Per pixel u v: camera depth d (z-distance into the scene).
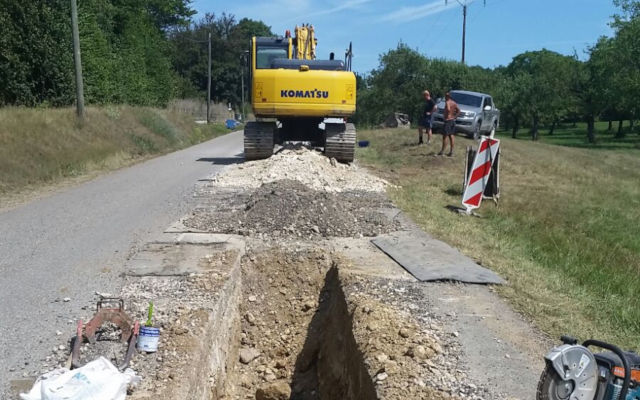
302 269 7.35
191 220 8.86
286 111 15.04
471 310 5.49
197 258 6.96
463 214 10.27
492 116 25.31
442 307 5.55
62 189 12.09
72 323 5.01
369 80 40.97
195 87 65.81
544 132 64.31
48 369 4.21
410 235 8.34
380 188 12.12
